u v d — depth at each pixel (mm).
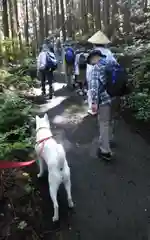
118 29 13992
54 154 3676
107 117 4926
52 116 7398
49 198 4145
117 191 4340
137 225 3686
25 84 8719
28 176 4441
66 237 3506
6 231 3469
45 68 8750
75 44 12578
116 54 8891
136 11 12180
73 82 10180
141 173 4762
